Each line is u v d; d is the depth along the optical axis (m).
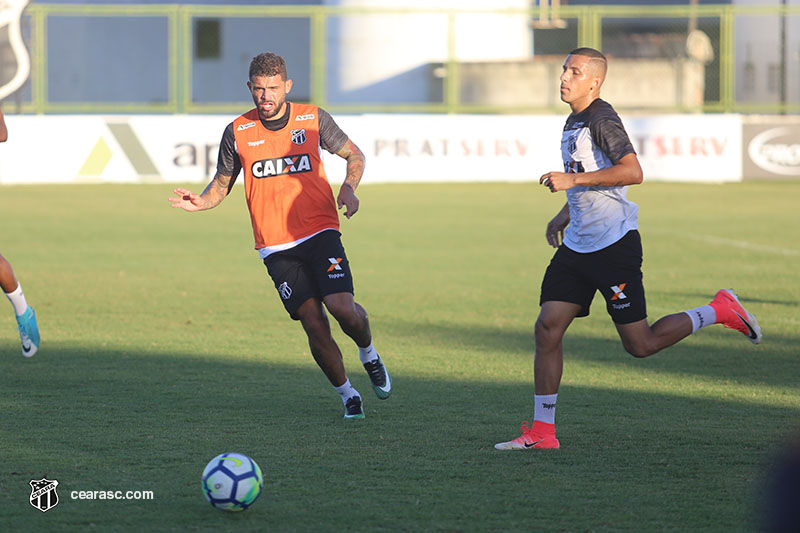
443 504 13.77
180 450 16.62
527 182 82.62
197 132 80.31
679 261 45.31
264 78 18.34
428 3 96.56
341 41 96.06
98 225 58.88
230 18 121.75
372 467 15.69
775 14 94.44
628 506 13.70
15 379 22.62
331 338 19.05
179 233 56.16
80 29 119.25
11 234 54.47
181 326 30.31
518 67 97.12
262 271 42.78
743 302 34.53
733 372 23.92
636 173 16.28
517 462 16.00
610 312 17.41
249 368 24.19
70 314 32.25
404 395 21.36
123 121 79.75
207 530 12.65
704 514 13.34
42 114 86.50
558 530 12.70
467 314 32.81
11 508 13.50
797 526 4.41
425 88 96.94
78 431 17.88
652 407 20.16
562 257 17.31
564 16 89.88
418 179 82.12
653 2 124.19
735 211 65.62
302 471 15.44
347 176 19.02
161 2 121.25
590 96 17.23
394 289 38.00
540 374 17.02
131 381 22.48
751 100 100.81
